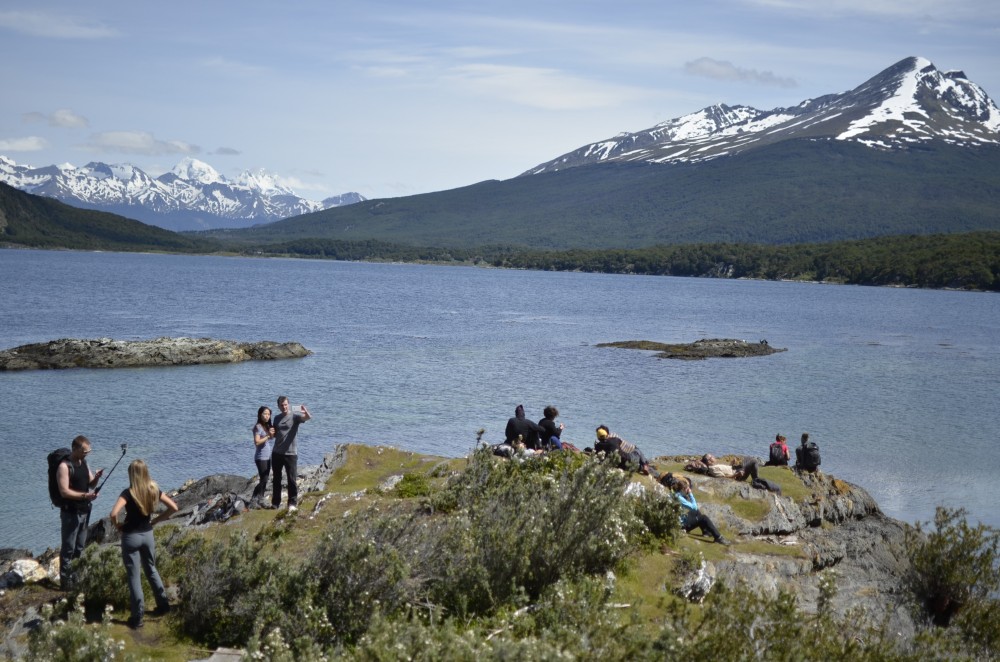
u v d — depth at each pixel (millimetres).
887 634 12438
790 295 187125
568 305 132000
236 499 16406
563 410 39156
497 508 12359
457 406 39688
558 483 12875
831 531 18250
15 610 10852
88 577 11047
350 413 37469
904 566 17750
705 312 123812
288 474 16156
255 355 56219
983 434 36094
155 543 11734
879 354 69750
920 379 54062
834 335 88438
